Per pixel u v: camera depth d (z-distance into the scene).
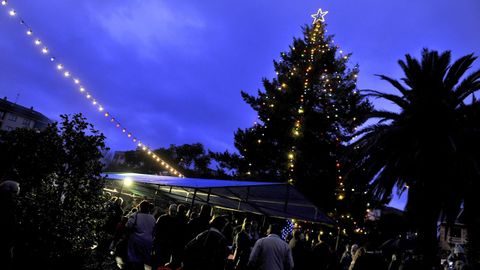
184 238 6.27
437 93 14.99
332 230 23.09
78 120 5.81
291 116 26.67
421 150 14.20
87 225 5.60
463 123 14.43
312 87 27.03
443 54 15.05
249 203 13.24
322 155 24.70
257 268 5.25
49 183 5.43
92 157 5.78
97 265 6.50
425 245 13.53
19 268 4.80
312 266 6.89
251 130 27.94
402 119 15.20
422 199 14.17
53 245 5.15
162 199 19.98
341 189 22.95
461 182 13.34
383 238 23.66
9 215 4.29
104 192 6.14
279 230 5.55
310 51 27.92
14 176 5.35
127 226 6.64
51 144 5.52
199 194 14.88
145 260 6.50
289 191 10.87
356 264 7.08
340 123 25.67
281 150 26.14
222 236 4.87
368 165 15.76
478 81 14.72
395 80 15.99
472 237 14.65
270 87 28.36
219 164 29.28
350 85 26.69
